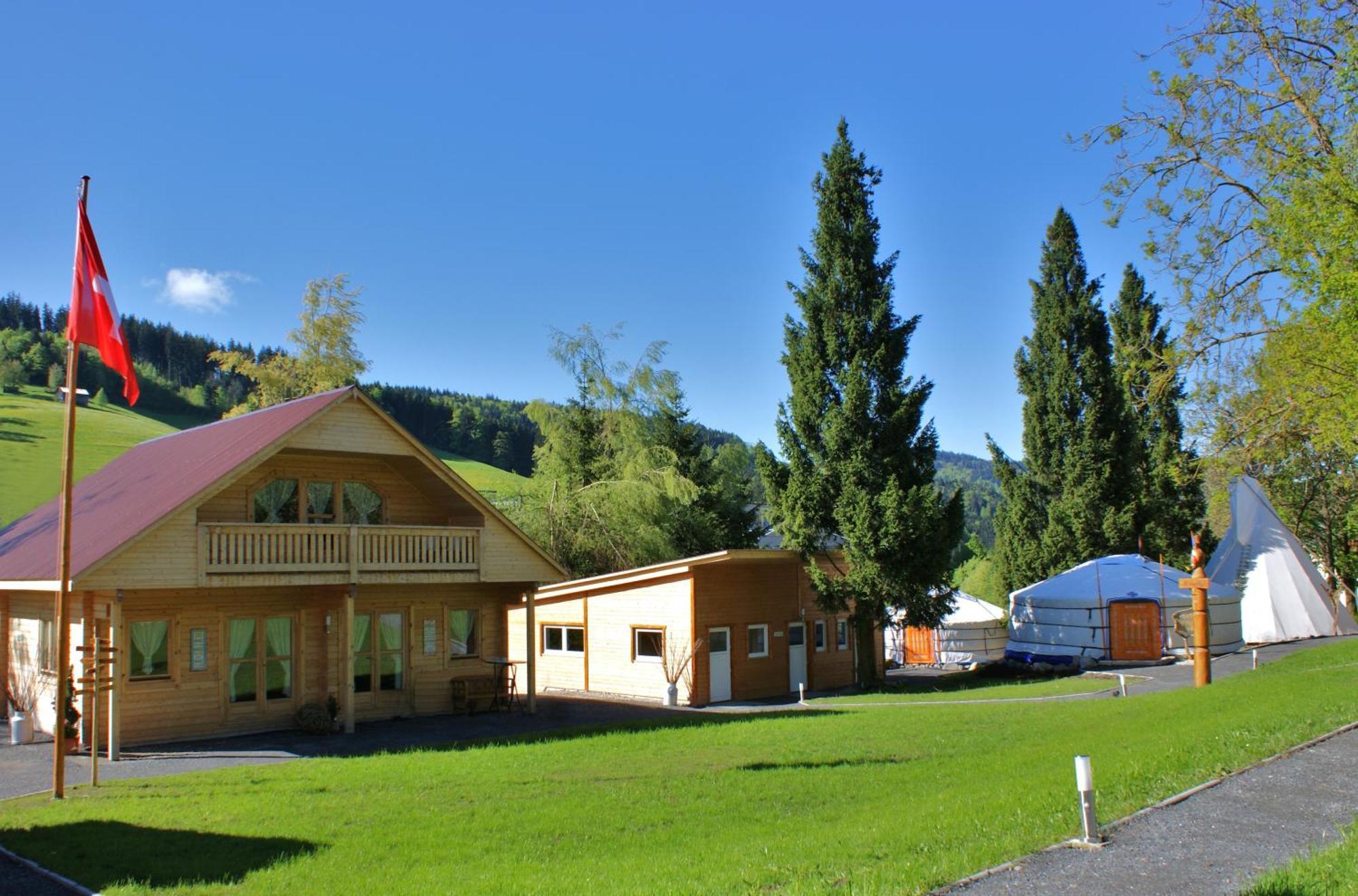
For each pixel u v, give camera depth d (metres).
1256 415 20.97
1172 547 45.12
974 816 9.92
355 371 55.75
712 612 29.09
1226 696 17.77
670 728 20.62
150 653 19.84
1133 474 43.72
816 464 32.97
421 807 12.69
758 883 8.10
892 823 10.12
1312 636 36.59
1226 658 31.56
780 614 31.77
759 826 11.20
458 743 19.03
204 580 18.31
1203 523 48.09
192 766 16.81
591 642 31.41
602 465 44.66
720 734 19.12
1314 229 17.84
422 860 10.18
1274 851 8.33
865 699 27.52
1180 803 9.83
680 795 13.21
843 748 16.84
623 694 30.08
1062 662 36.12
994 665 37.16
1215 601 35.12
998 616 44.72
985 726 19.05
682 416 47.91
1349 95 18.33
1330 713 14.05
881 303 32.44
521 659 33.75
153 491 20.47
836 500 32.38
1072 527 43.94
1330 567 48.38
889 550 31.08
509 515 44.03
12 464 80.50
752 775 14.51
